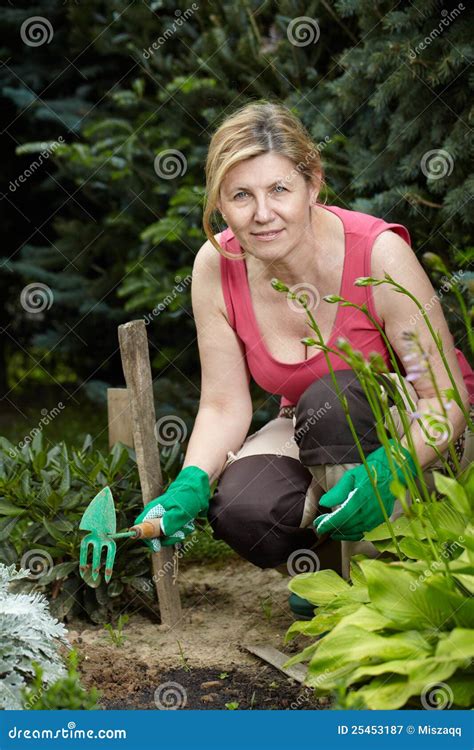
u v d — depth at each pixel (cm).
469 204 367
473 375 307
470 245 389
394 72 377
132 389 304
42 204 777
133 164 541
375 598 217
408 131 390
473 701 212
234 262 296
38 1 699
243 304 297
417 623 214
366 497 258
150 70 558
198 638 305
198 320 308
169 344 617
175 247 550
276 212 264
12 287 832
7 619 247
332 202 434
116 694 264
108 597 319
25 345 865
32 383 880
